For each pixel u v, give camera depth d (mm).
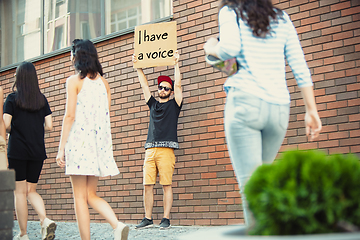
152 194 5184
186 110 5484
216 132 5203
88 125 3396
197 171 5293
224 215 5008
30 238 4641
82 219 3309
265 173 1219
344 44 4449
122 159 6016
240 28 2006
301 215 1104
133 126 5965
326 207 1100
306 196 1122
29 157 4168
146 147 5168
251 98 1925
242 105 1930
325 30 4570
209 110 5293
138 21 6203
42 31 7508
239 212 4902
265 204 1162
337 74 4461
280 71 2037
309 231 1103
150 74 5840
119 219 5922
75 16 7027
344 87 4410
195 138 5363
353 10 4418
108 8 6559
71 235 4816
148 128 5543
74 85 3398
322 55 4570
